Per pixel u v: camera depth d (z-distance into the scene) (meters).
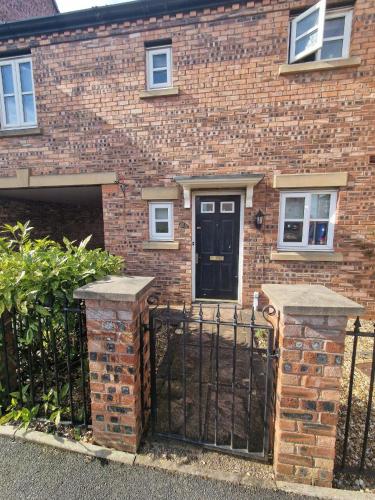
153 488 1.57
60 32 4.59
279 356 1.61
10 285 1.91
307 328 1.50
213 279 4.96
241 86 4.25
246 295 4.68
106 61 4.57
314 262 4.43
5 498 1.52
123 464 1.73
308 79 4.08
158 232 4.95
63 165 4.95
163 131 4.58
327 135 4.14
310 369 1.53
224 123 4.39
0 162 5.13
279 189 4.39
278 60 4.11
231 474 1.64
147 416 2.05
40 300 2.00
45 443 1.87
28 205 7.29
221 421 2.08
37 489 1.57
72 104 4.77
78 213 9.29
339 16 3.96
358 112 4.02
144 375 1.97
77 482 1.61
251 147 4.36
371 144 4.05
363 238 4.24
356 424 2.05
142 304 1.92
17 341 2.10
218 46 4.21
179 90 4.43
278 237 4.54
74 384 2.40
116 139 4.74
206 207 4.80
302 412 1.57
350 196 4.20
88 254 2.62
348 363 3.01
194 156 4.54
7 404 2.18
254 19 4.06
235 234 4.78
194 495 1.53
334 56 4.10
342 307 1.44
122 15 4.34
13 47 4.77
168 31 4.30
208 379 2.63
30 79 5.00
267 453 1.72
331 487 1.57
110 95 4.64
